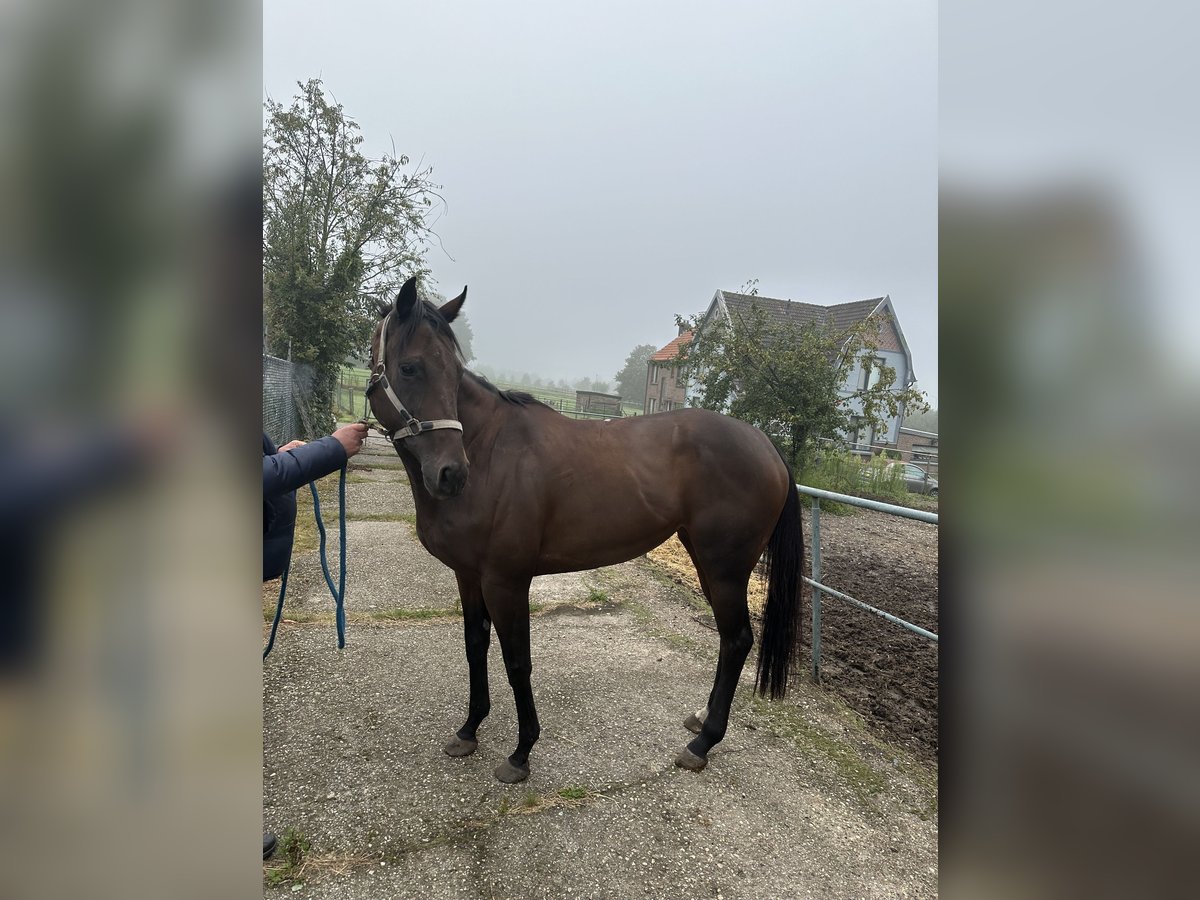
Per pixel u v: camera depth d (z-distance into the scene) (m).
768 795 2.11
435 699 2.60
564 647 3.25
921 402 9.41
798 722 2.62
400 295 1.97
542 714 2.56
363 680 2.73
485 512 2.09
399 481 7.88
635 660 3.13
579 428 2.36
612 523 2.27
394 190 9.95
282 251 9.14
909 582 5.10
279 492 1.59
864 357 9.32
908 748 2.48
